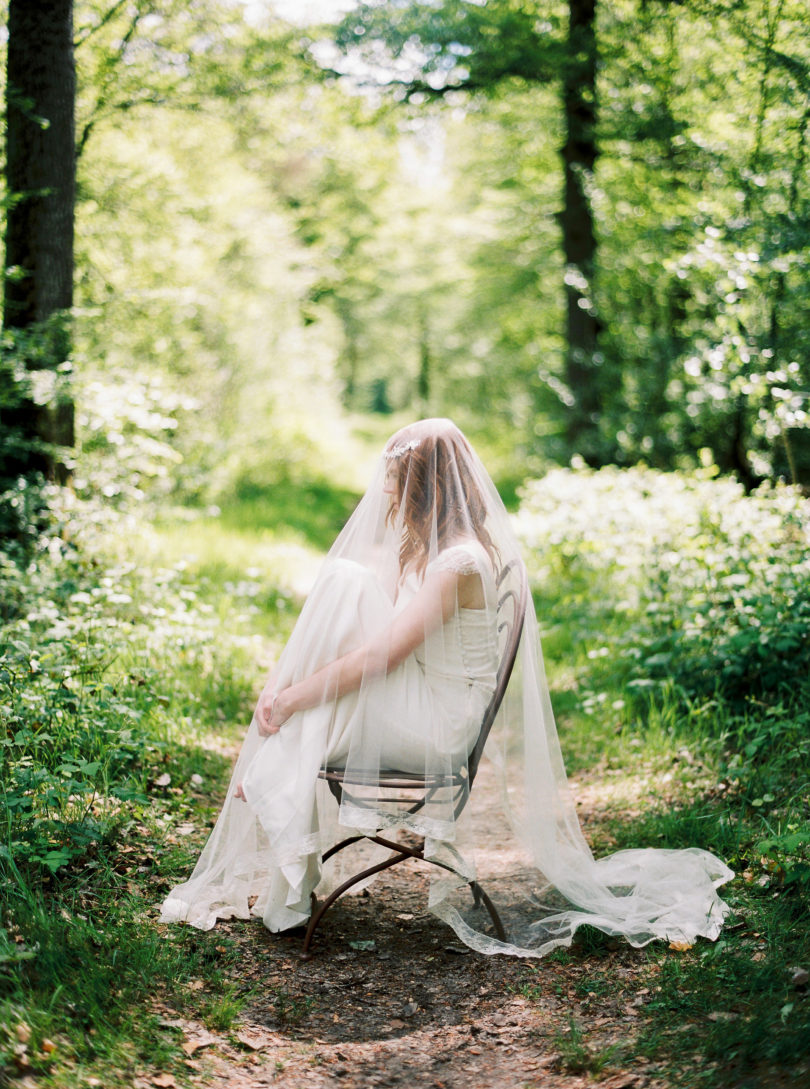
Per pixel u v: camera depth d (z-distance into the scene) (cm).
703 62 799
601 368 1303
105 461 674
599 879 317
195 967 270
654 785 423
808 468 775
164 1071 220
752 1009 238
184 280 1020
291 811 283
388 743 287
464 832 295
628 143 1045
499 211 1772
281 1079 225
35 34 584
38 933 255
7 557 571
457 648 294
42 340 579
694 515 629
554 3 1141
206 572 823
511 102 1362
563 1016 255
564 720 555
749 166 701
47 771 333
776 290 650
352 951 294
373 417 4275
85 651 449
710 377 843
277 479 1566
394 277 2620
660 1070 219
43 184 592
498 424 2395
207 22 872
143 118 895
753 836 345
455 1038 247
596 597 738
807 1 649
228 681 558
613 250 1230
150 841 345
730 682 488
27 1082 201
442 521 301
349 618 295
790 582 489
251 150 1141
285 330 1454
